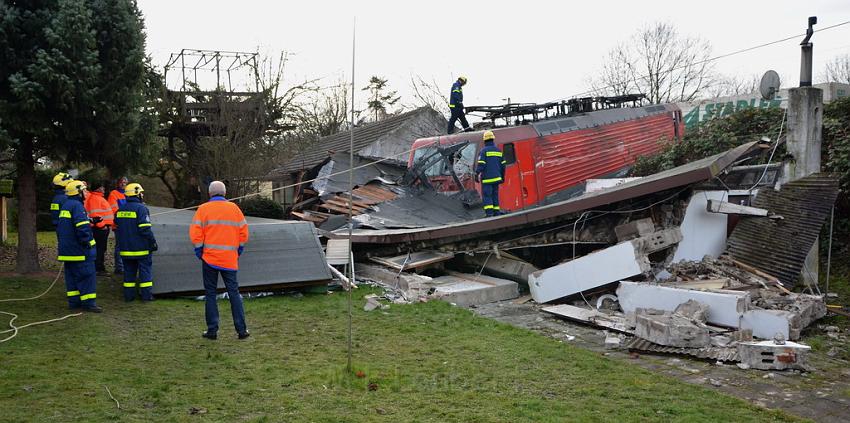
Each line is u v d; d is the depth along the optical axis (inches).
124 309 340.2
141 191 369.7
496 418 186.7
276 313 340.2
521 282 433.7
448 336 293.4
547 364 246.8
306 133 1371.8
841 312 327.9
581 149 630.5
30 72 383.9
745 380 229.9
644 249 354.3
